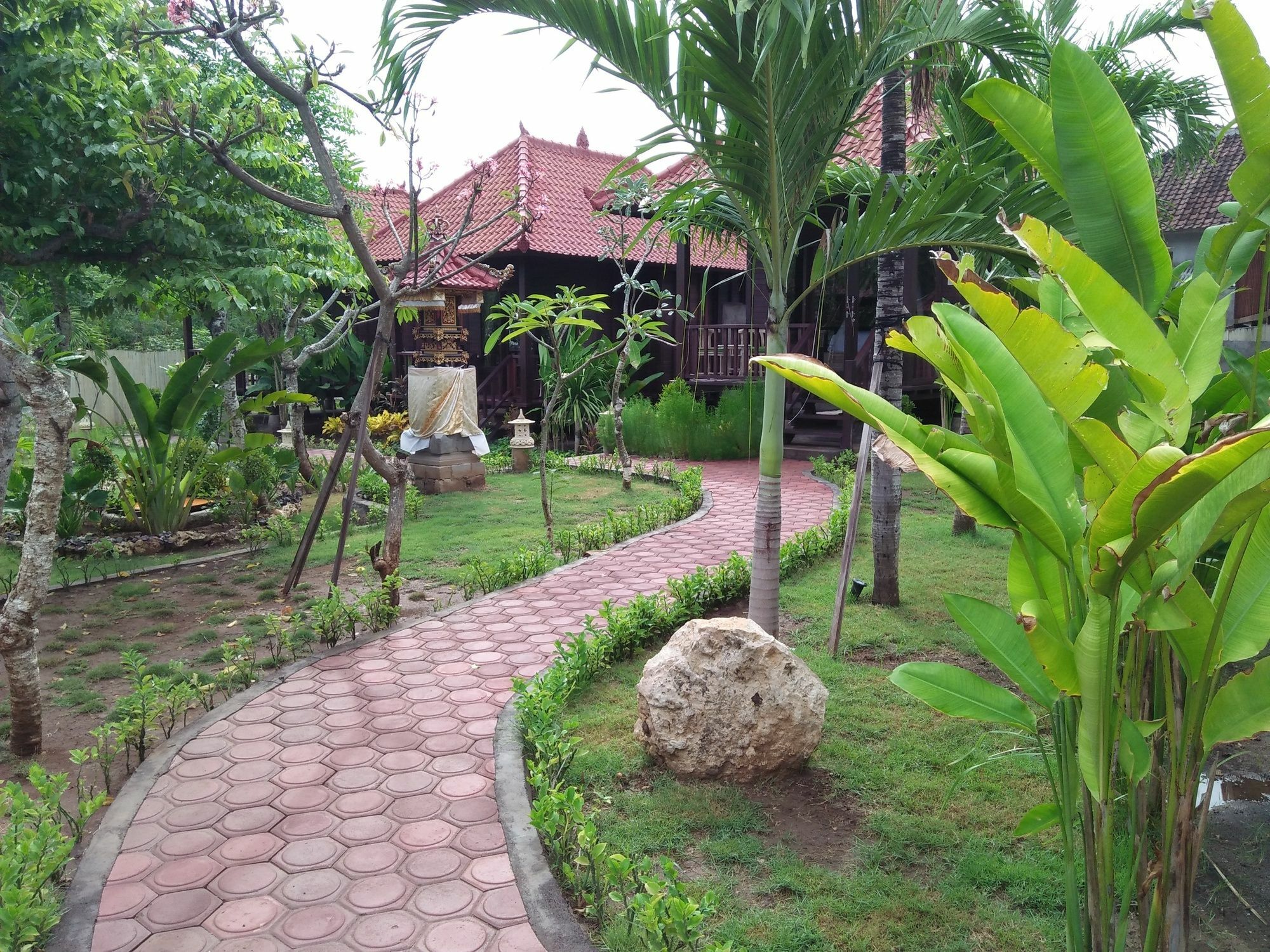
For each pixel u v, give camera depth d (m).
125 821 3.51
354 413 6.25
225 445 12.57
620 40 4.29
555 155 19.50
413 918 2.92
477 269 11.87
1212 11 2.17
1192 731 2.19
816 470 13.30
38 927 2.71
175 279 8.09
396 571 6.30
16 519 9.07
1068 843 2.40
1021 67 5.34
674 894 2.65
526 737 4.15
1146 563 2.06
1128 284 2.40
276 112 8.16
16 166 7.00
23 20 6.57
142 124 5.72
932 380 13.48
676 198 4.79
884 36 4.55
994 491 2.11
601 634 5.31
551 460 13.97
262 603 6.79
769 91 4.20
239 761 4.03
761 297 15.24
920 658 5.25
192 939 2.81
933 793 3.70
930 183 4.51
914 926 2.86
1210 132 7.22
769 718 3.76
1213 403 2.96
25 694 4.14
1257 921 2.95
